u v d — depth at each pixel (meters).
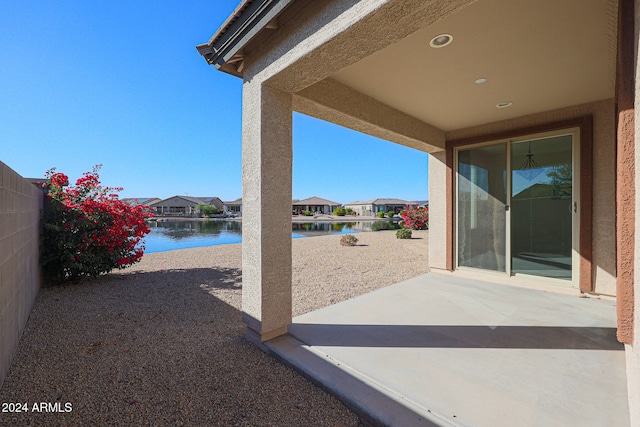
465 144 5.10
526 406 1.72
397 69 2.99
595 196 3.88
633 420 1.17
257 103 2.62
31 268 3.75
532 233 4.46
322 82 3.16
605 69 2.96
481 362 2.26
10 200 2.53
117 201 5.71
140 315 3.62
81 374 2.23
